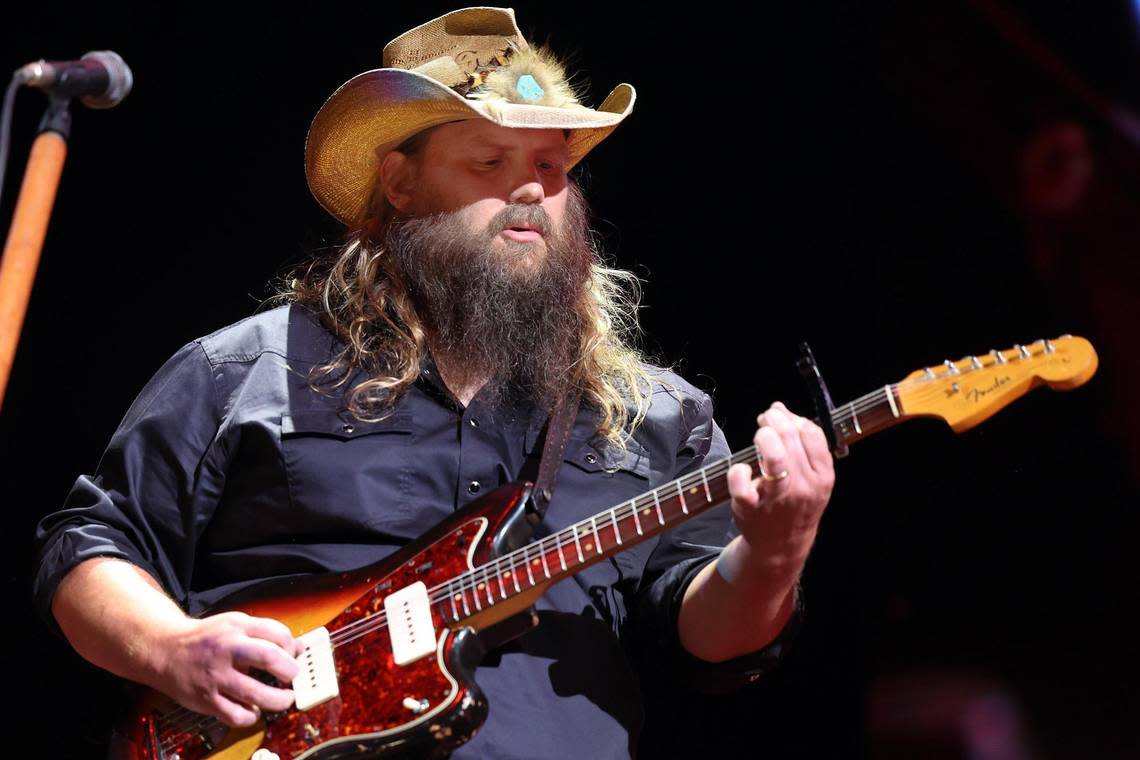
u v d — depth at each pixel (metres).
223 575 7.69
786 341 13.34
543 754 6.91
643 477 7.92
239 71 13.17
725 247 13.58
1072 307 12.46
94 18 12.86
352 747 6.71
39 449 12.41
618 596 7.80
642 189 13.67
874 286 13.19
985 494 12.62
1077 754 11.98
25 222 5.63
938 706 12.50
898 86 13.30
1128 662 11.92
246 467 7.67
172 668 6.70
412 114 8.20
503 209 7.96
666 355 13.45
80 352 12.65
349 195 9.06
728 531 8.18
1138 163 12.37
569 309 8.09
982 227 12.88
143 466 7.69
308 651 6.96
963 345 12.80
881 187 13.29
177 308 12.83
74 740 11.77
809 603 13.11
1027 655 12.29
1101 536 12.16
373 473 7.55
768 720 12.98
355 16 13.27
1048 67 12.75
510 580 6.81
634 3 13.67
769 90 13.64
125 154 12.97
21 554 12.20
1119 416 12.16
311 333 8.05
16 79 5.76
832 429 6.49
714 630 7.36
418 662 6.79
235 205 13.02
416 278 8.11
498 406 7.90
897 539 12.86
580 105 8.56
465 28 8.62
